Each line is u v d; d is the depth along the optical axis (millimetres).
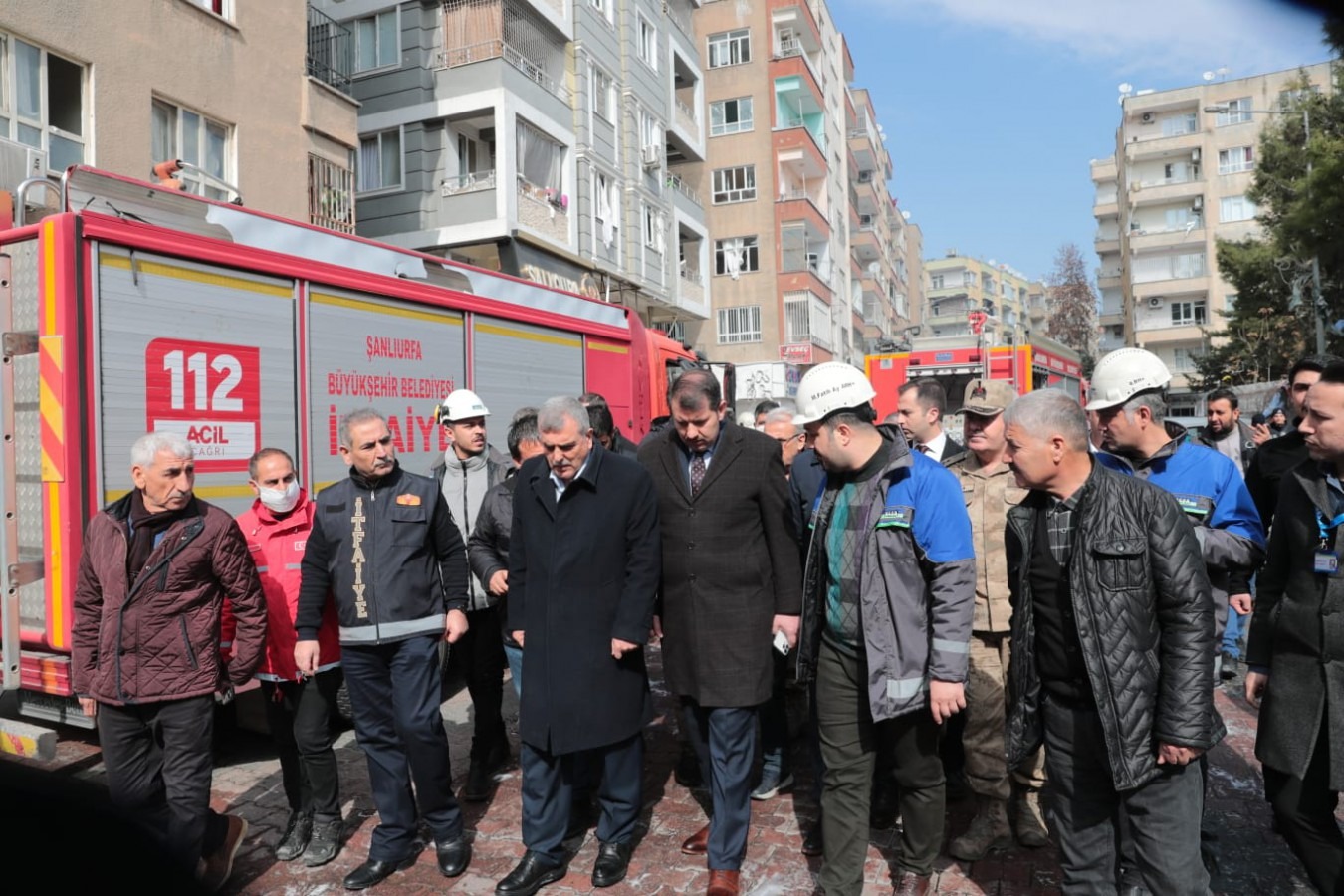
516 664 4449
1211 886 3598
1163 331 55281
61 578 4230
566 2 21156
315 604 3850
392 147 19047
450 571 4035
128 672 3396
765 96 33750
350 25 19188
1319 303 25734
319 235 5695
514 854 4051
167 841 3443
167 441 3445
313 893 3725
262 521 4121
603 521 3711
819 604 3420
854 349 46375
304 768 4004
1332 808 2928
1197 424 11695
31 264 4328
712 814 4000
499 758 5070
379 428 3855
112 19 10508
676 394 3740
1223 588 3686
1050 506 2824
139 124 10867
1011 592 2951
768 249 33562
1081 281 60219
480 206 18281
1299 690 2906
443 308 6773
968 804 4445
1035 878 3666
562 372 8422
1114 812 2799
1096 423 3799
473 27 18484
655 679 7047
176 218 4820
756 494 3770
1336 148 20078
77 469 4223
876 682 3182
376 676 3840
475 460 5230
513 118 18438
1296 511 2957
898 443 3354
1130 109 57656
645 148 24938
